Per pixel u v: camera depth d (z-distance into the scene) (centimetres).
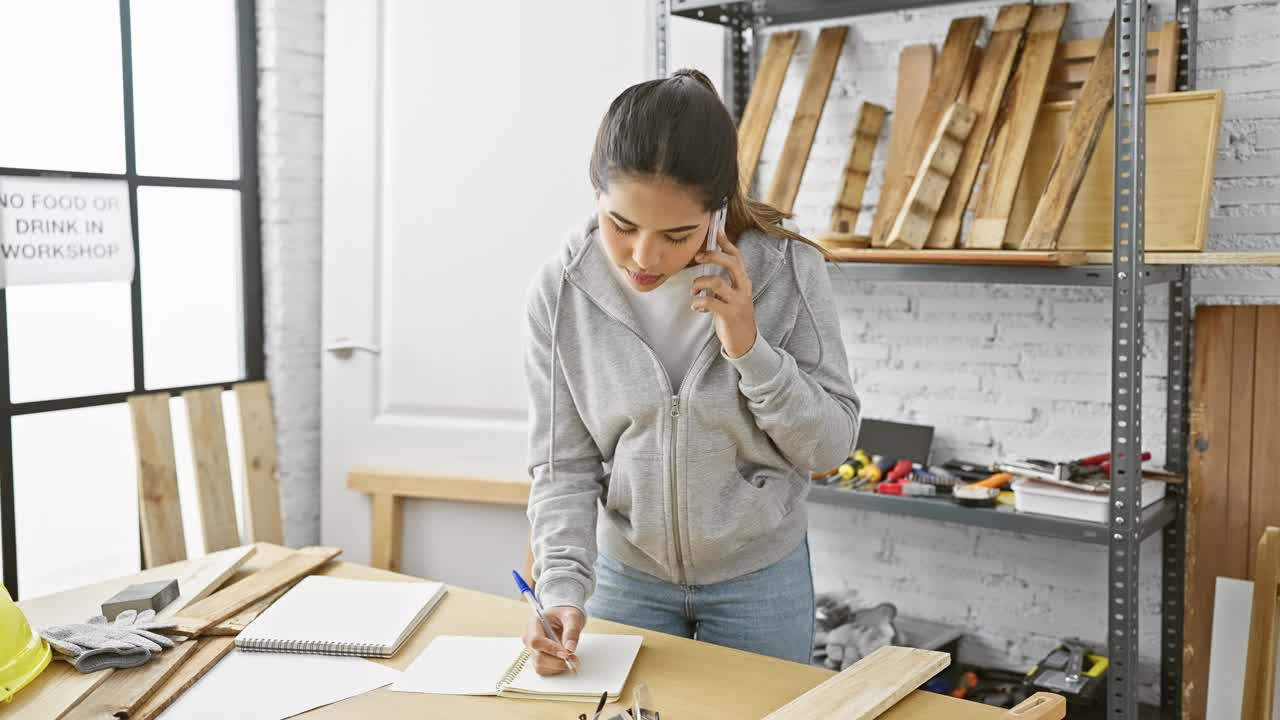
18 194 259
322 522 309
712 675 140
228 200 310
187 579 179
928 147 253
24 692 135
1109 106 232
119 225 282
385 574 182
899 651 144
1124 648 213
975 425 274
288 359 315
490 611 165
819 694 130
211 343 308
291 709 132
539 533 155
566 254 156
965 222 263
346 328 304
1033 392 266
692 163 124
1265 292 239
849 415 154
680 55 281
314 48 316
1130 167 207
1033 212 246
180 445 301
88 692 135
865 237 249
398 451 303
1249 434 237
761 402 142
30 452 267
